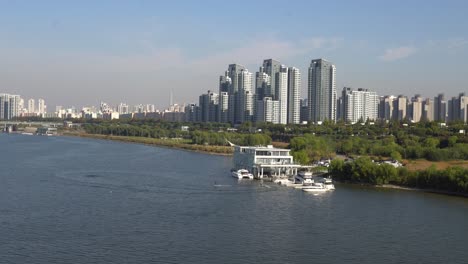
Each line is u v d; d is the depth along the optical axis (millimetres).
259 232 162250
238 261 135500
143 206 195000
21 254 135500
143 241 149375
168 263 132375
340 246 150250
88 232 157000
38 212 181375
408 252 146250
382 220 180625
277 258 138750
